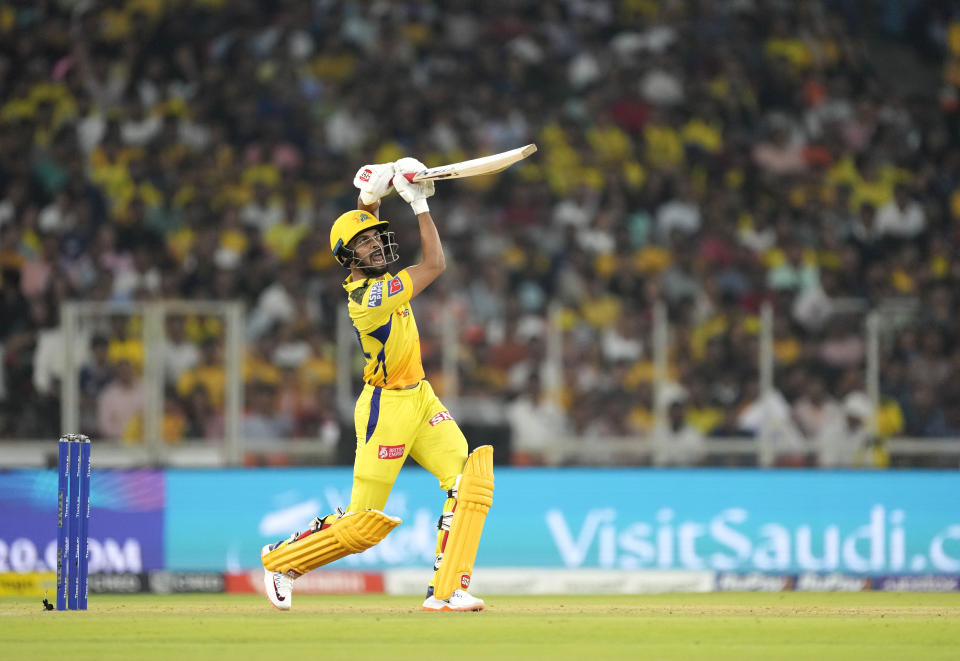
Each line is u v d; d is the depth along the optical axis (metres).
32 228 52.75
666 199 58.00
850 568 31.27
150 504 30.12
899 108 64.44
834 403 45.34
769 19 66.25
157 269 51.22
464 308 50.50
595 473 30.84
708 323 48.88
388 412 22.30
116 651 17.80
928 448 39.09
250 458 37.53
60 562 23.48
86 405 39.31
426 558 30.28
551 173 59.00
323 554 22.77
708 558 30.98
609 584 30.50
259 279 50.56
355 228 22.23
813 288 54.72
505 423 38.00
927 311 44.62
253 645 18.48
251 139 58.03
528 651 17.91
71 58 58.44
